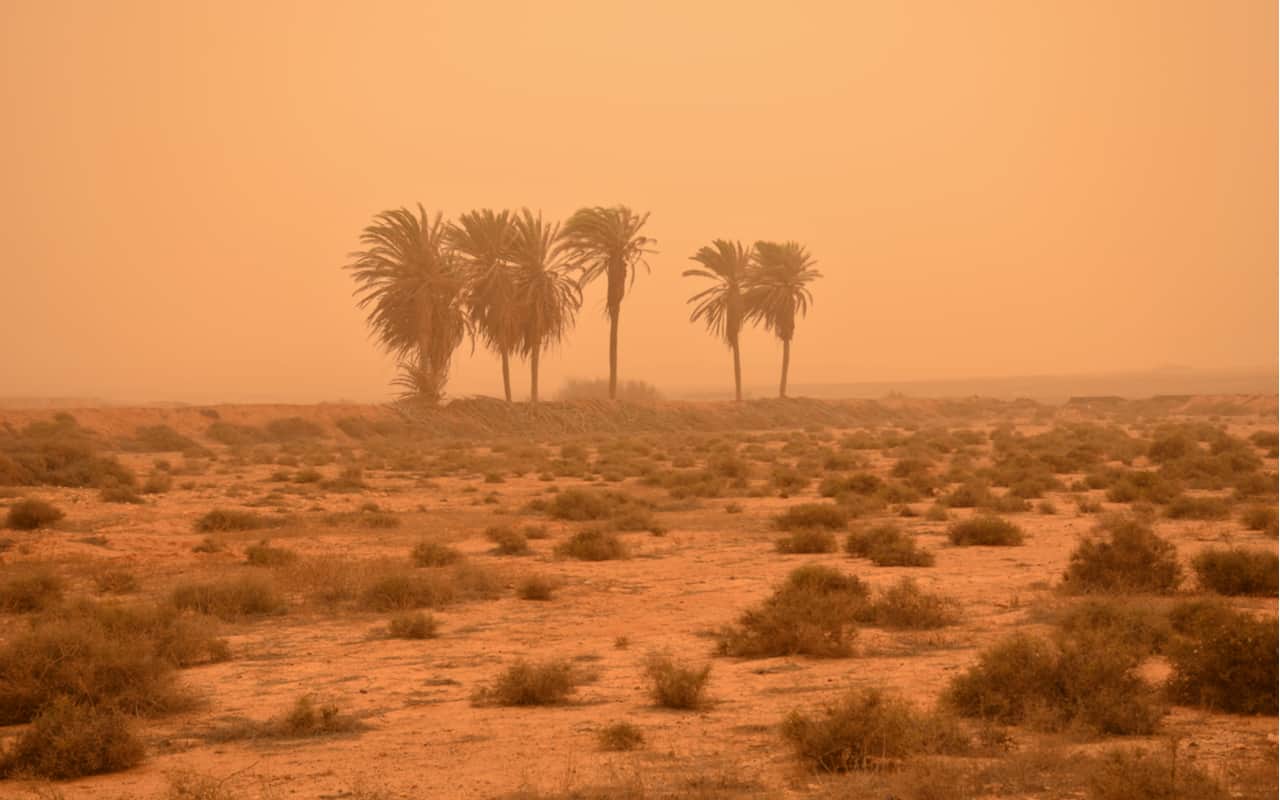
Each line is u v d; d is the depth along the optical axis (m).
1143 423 102.00
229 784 9.17
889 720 9.41
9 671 11.70
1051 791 8.30
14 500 35.84
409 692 12.79
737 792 8.53
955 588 19.44
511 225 85.75
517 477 48.97
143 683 12.02
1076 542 25.31
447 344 82.12
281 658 14.87
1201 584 18.56
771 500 37.97
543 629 16.62
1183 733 10.01
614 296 93.75
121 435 68.56
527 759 9.77
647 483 44.91
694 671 13.22
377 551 25.73
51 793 9.00
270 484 44.16
